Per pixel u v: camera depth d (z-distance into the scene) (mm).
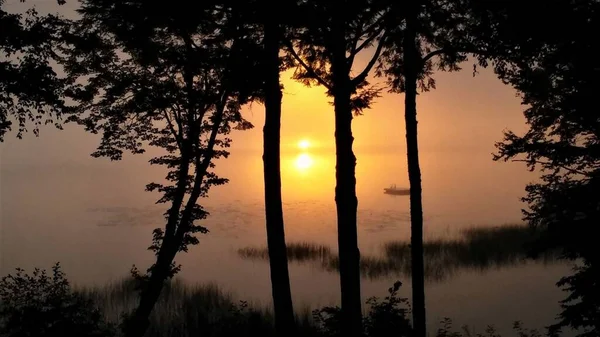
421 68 11227
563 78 9898
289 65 12070
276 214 9805
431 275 23953
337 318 10875
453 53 10828
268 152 9836
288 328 9625
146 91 13672
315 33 9625
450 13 10422
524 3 8945
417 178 11039
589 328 15766
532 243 10078
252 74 11188
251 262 30484
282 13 9156
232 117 15242
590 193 9414
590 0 8812
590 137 10242
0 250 36625
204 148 14961
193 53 12758
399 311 11375
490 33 9812
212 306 18453
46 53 9547
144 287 14750
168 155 15234
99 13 12133
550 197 10156
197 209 15008
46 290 9164
